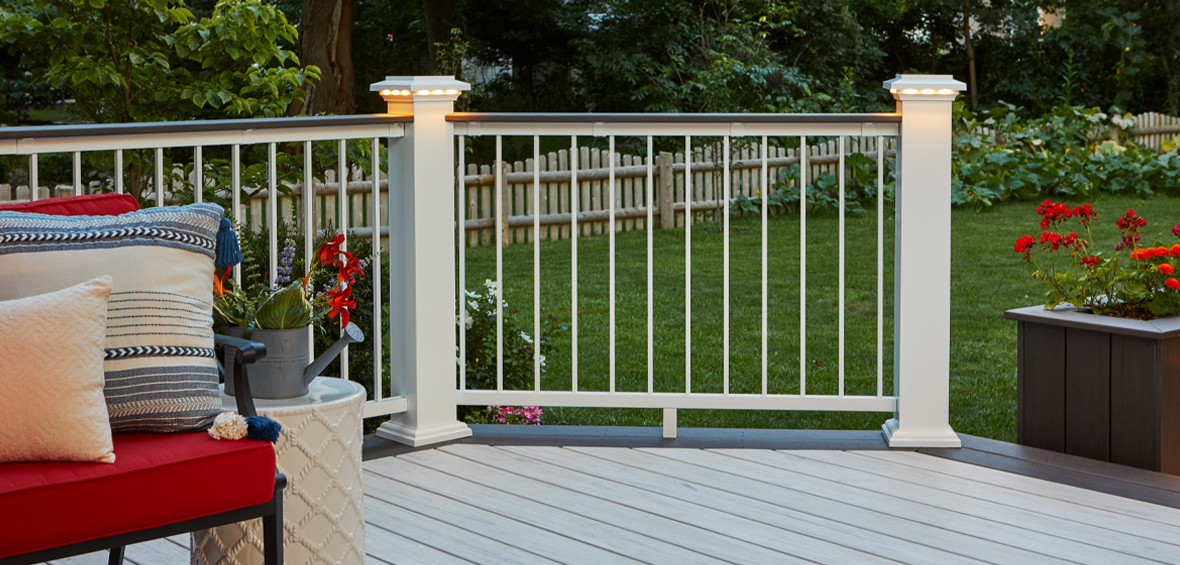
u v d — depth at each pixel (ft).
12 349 5.32
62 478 5.09
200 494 5.39
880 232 9.80
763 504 8.43
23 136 7.18
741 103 33.27
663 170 27.25
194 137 8.21
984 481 8.93
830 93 38.55
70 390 5.33
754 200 28.30
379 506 8.37
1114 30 48.65
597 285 20.54
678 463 9.43
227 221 6.66
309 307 6.82
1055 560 7.34
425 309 9.80
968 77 51.29
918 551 7.50
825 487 8.81
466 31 39.24
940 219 9.52
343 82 28.99
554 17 39.55
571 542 7.66
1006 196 29.71
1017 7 50.16
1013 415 12.60
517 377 12.54
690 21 37.06
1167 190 31.48
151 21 14.12
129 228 6.25
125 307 5.97
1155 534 7.79
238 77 14.82
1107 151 32.48
